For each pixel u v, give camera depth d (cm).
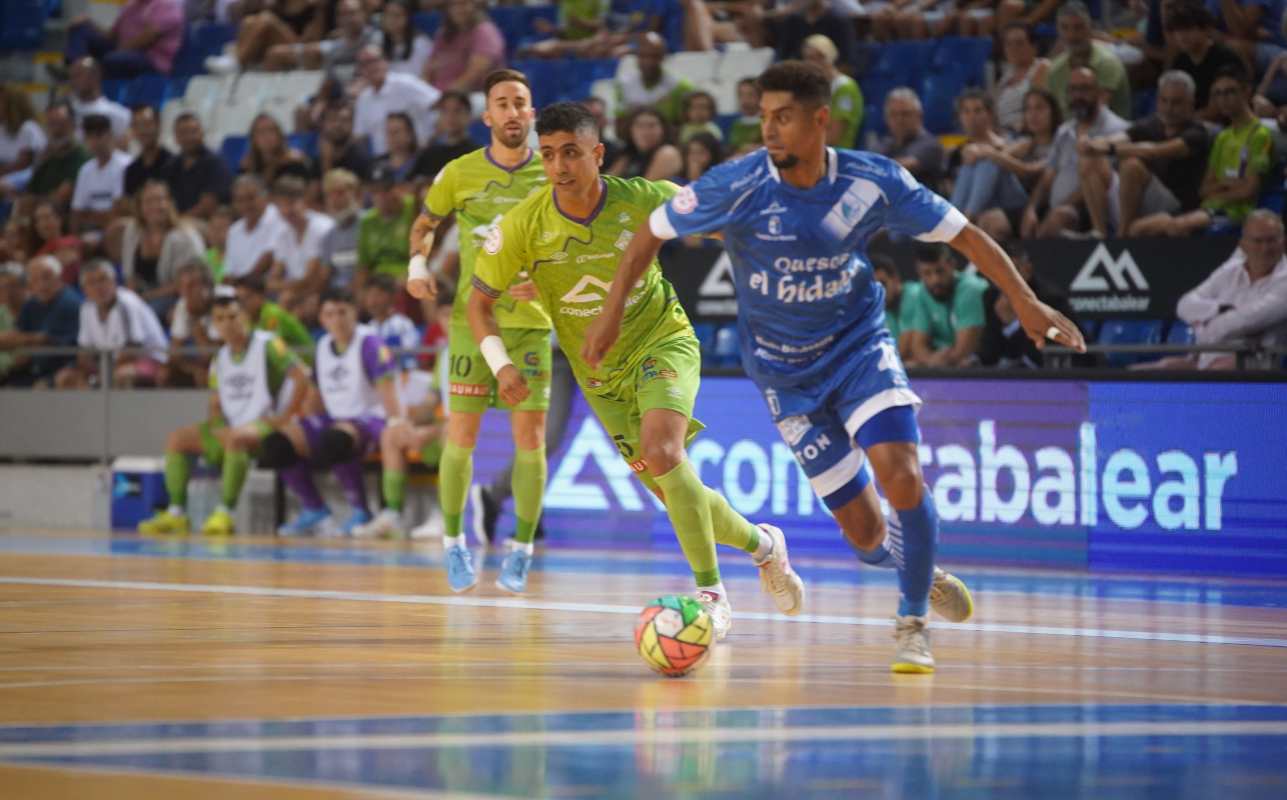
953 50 3819
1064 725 1016
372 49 4322
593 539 3331
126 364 3978
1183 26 3319
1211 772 845
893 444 1317
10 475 4078
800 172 1301
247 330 3716
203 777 786
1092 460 2898
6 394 4062
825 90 1279
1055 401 2933
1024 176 3309
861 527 1434
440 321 3547
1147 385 2853
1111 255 3041
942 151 3459
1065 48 3456
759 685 1212
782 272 1334
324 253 3997
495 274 1689
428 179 3841
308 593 2095
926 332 3142
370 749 879
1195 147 3175
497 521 3400
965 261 3142
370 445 3578
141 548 3083
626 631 1631
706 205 1323
